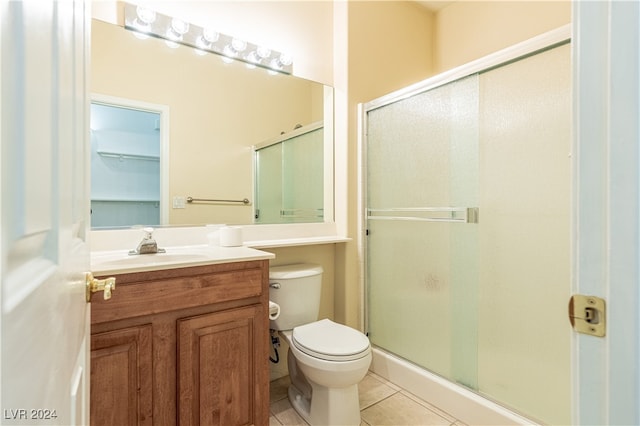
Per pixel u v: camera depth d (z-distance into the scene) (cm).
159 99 176
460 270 175
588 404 45
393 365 204
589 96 45
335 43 234
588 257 45
